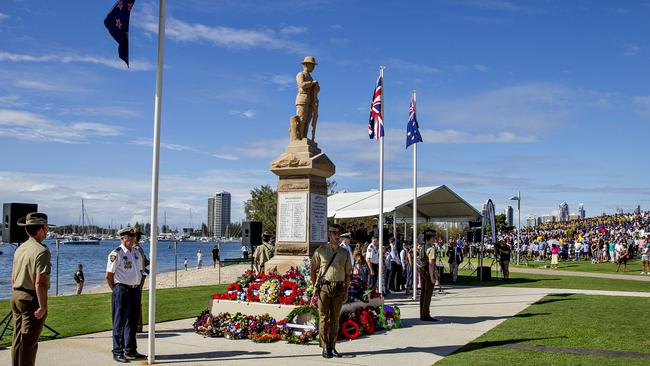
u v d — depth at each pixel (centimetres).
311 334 1043
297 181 1352
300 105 1399
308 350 972
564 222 8931
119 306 902
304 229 1328
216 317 1145
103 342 1049
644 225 5794
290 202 1355
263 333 1068
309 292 1111
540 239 5225
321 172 1367
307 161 1327
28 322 719
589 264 4138
